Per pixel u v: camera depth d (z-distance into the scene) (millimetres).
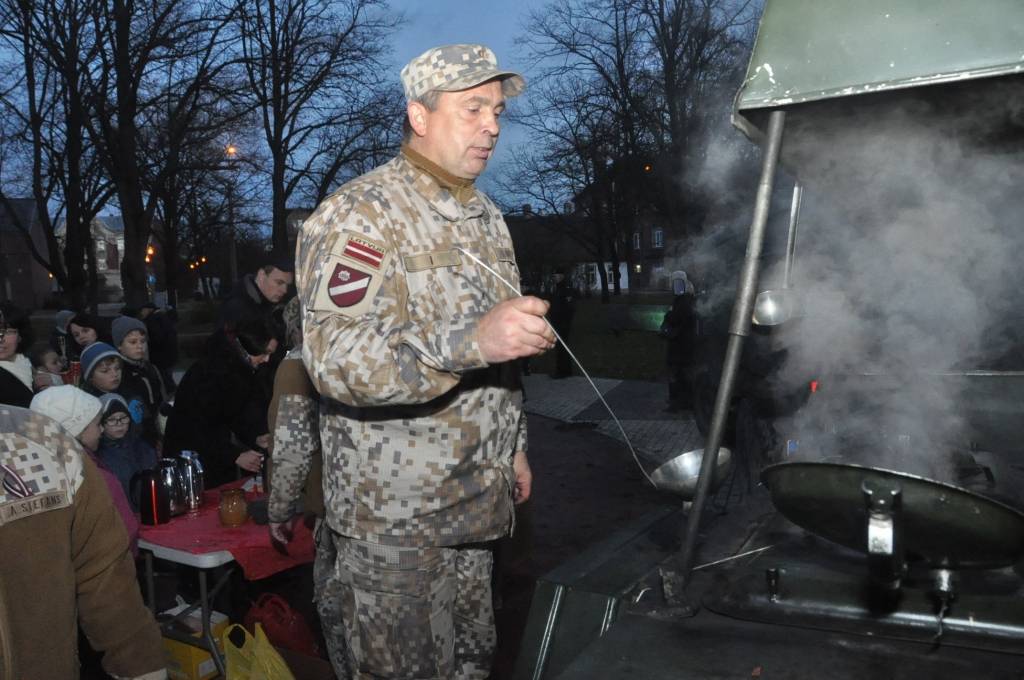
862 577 1580
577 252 48375
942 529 1327
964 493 1285
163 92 19906
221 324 4547
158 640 1868
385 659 1996
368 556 1971
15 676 1550
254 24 21531
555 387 13344
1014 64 1310
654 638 1551
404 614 1973
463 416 1966
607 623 1663
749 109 1506
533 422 10289
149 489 3467
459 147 2018
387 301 1842
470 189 2162
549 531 5793
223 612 4023
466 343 1635
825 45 1440
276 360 4664
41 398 3408
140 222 19375
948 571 1495
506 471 2092
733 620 1617
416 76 2018
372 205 1919
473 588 2152
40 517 1597
